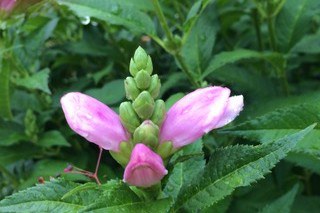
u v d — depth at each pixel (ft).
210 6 1.03
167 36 0.94
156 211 0.55
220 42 1.25
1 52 1.00
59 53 1.20
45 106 1.11
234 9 1.20
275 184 0.98
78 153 1.05
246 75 1.06
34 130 1.02
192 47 1.00
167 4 1.14
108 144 0.56
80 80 1.15
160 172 0.52
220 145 0.92
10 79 1.03
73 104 0.55
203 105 0.56
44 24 1.08
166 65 1.21
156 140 0.55
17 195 0.59
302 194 1.09
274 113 0.68
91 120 0.55
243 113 0.95
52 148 1.05
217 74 1.05
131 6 0.94
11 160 1.03
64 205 0.59
